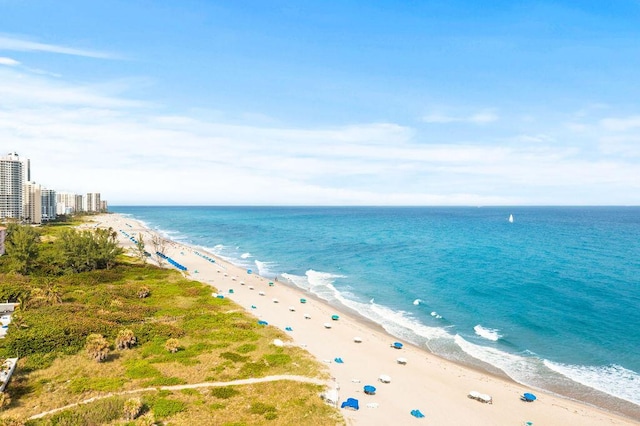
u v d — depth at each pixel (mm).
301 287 92500
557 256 123062
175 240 189125
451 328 63031
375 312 72125
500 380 45906
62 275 88688
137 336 52625
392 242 166500
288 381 42156
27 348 46938
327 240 179375
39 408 35375
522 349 54250
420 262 117812
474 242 161875
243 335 54938
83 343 49406
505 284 87750
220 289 86062
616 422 37188
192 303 71688
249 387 40531
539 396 42062
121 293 74375
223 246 166375
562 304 72000
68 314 58938
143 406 35812
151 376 42188
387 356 51719
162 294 76625
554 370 47969
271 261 127625
